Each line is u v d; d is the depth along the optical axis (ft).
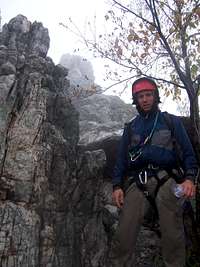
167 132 6.75
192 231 11.12
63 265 10.80
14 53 12.87
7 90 10.84
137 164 6.68
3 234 9.31
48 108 12.18
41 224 10.43
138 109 7.09
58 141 11.81
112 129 20.66
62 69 14.96
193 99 12.05
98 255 12.06
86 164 12.78
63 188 11.66
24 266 9.39
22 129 10.68
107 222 13.30
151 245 12.79
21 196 10.10
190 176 6.43
